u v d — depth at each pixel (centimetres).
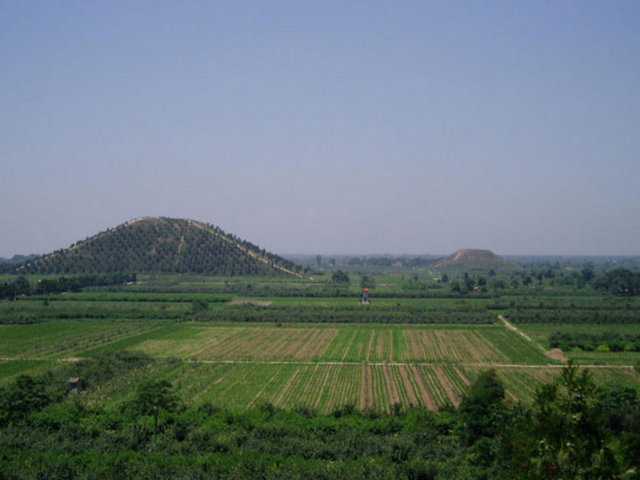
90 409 10081
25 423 9112
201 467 7025
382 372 14212
